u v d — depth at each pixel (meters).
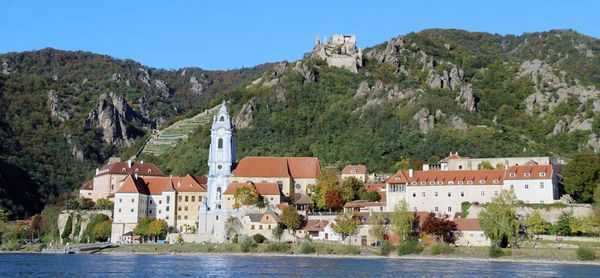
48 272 192.38
